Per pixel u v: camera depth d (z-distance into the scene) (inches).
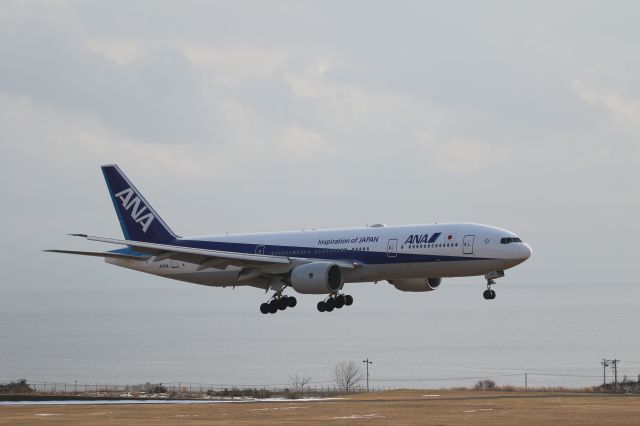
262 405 7824.8
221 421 6210.6
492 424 5861.2
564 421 5944.9
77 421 6299.2
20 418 6584.6
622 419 6013.8
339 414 6653.5
